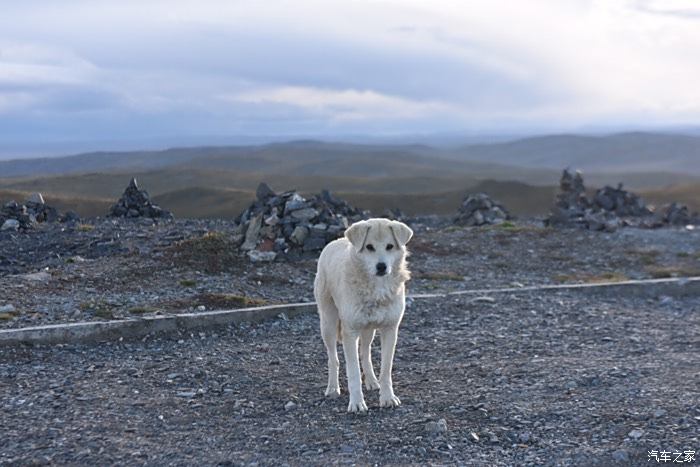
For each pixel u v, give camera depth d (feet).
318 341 36.09
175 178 467.93
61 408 25.76
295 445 22.72
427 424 23.91
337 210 84.89
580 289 47.29
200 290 45.24
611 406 25.34
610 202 98.94
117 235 65.26
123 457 21.68
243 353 33.71
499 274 57.00
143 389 28.12
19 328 34.81
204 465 21.21
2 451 22.03
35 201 82.33
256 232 56.65
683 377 28.43
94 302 40.57
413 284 51.44
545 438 23.02
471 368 31.14
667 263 63.26
